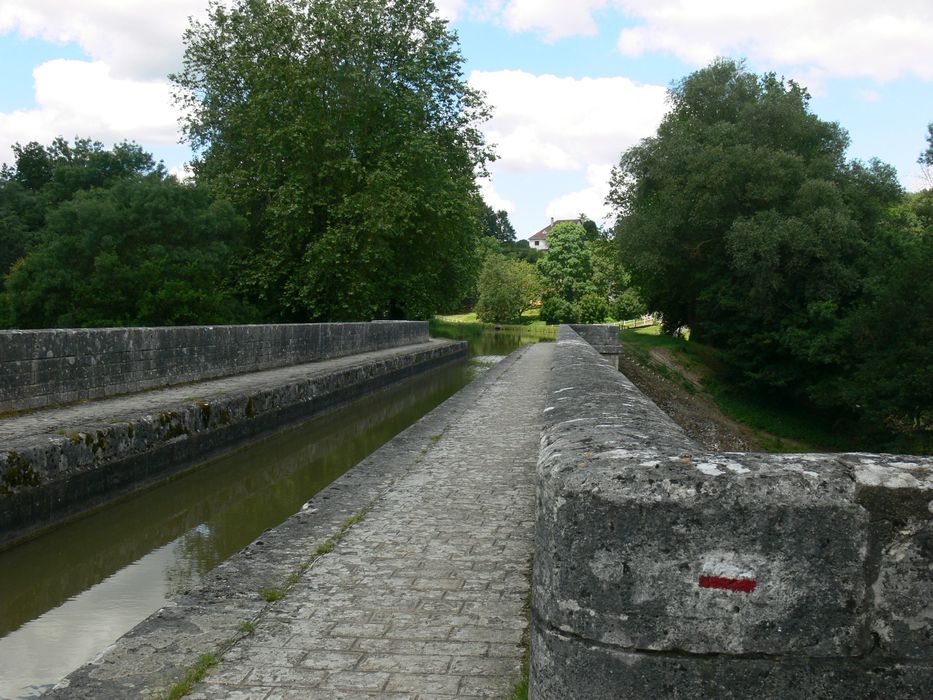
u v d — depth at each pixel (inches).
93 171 1485.0
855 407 1020.5
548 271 3090.6
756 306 1144.8
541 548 83.3
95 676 130.1
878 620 74.6
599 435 98.8
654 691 76.8
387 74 1205.1
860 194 1163.9
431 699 122.0
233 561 193.2
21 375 380.5
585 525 77.9
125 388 469.7
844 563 74.6
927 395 863.7
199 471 417.7
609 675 77.4
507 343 1878.7
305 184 1149.1
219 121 1246.3
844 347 1039.6
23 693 166.4
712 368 1349.7
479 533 219.1
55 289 937.5
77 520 308.8
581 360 339.3
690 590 76.0
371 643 144.3
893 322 943.7
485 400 538.9
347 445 520.1
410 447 358.6
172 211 983.0
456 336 1929.1
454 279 1606.8
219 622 153.9
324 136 1152.2
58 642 198.7
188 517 335.0
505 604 164.4
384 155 1161.4
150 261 928.3
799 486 75.2
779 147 1216.8
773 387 1200.8
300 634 148.6
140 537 303.9
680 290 1428.4
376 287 1284.4
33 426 333.4
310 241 1200.8
